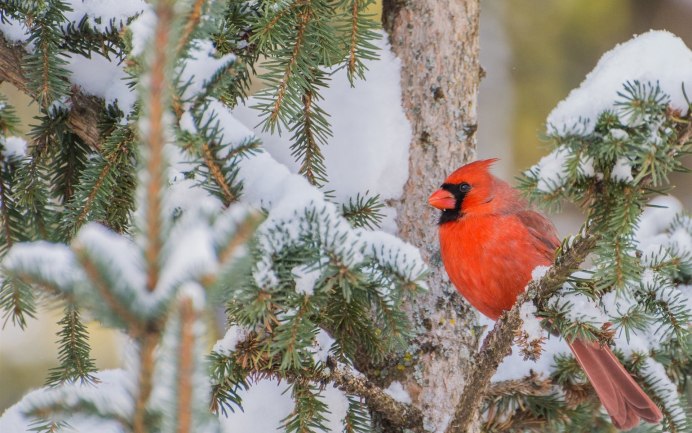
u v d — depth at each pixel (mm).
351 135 6016
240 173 4535
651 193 4543
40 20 5375
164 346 2799
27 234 6078
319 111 5629
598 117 4547
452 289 6219
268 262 4180
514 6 11922
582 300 4723
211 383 4766
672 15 11680
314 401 4914
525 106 11875
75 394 3055
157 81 2975
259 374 5020
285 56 5238
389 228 6121
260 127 5742
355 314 5066
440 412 5758
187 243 2816
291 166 5703
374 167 5977
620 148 4328
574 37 11852
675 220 6906
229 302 4438
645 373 6016
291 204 4328
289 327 4297
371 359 5711
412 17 6191
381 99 6105
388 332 4668
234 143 4438
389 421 5672
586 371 5512
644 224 6891
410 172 6176
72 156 6133
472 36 6270
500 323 5000
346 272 4176
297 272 4242
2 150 6004
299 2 5184
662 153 4211
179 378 2750
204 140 4324
